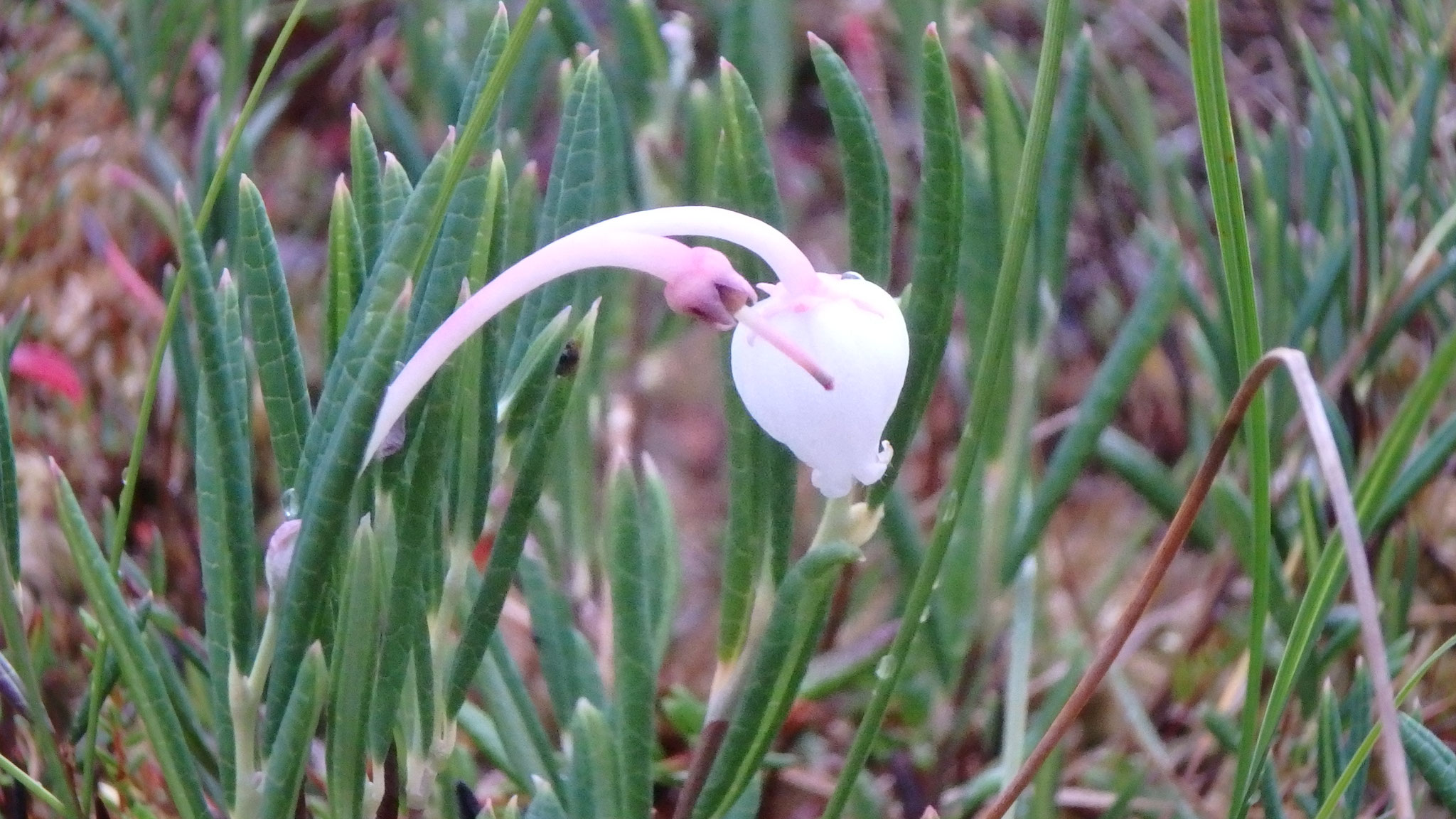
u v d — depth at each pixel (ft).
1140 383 0.85
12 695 0.48
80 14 0.74
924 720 0.59
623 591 0.46
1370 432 0.65
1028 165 0.42
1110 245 0.89
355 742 0.42
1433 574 0.67
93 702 0.46
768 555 0.46
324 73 1.01
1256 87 0.88
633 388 0.67
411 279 0.41
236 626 0.43
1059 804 0.59
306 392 0.43
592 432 0.55
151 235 0.84
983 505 0.53
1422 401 0.46
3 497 0.45
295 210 0.97
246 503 0.43
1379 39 0.68
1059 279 0.53
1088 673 0.44
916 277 0.44
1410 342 0.73
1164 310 0.52
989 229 0.52
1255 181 0.62
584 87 0.45
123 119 0.87
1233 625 0.66
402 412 0.41
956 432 0.67
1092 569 0.80
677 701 0.60
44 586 0.61
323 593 0.42
